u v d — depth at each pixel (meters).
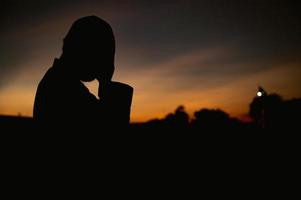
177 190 4.04
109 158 1.38
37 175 1.32
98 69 1.50
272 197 4.02
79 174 1.31
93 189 1.33
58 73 1.42
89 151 1.33
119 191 1.42
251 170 5.15
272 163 5.40
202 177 4.77
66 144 1.31
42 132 1.33
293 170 5.00
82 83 1.46
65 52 1.47
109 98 1.45
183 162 5.39
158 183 4.09
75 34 1.45
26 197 1.30
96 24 1.46
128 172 1.49
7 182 1.33
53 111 1.33
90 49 1.44
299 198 3.94
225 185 4.46
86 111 1.36
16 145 1.45
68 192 1.29
